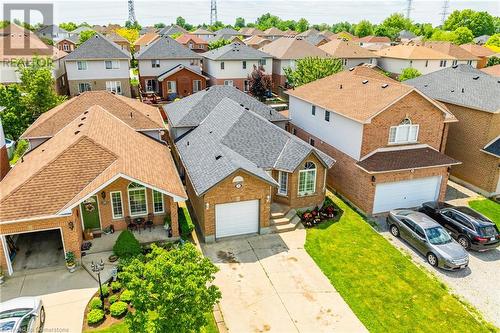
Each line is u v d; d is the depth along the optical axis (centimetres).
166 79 5534
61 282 1762
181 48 5966
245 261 1995
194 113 3120
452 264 1931
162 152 2656
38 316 1470
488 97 2825
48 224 1762
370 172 2355
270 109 3381
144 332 1188
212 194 2070
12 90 3662
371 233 2309
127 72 5472
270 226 2303
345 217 2484
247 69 5991
